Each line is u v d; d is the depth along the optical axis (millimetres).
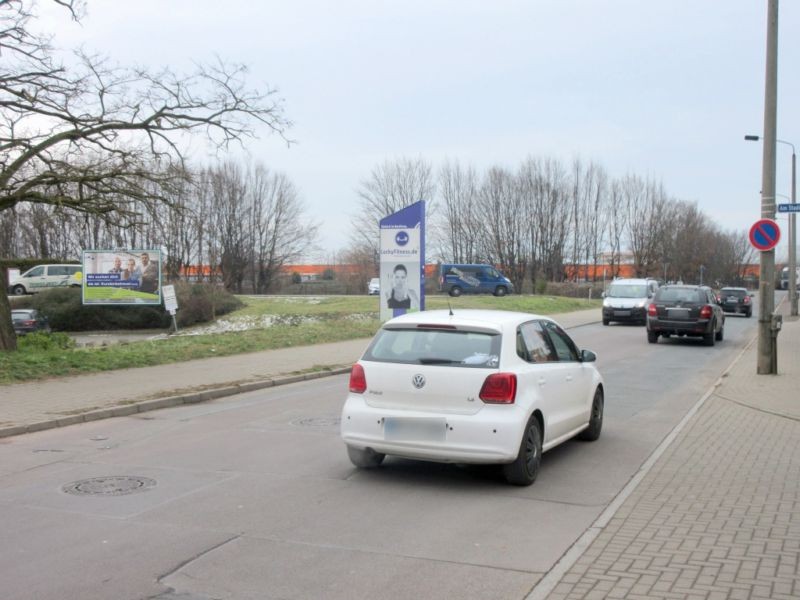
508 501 6379
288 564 4824
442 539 5352
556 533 5504
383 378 6965
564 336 8555
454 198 76812
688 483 6887
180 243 52531
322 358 18172
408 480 7059
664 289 23219
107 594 4328
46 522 5695
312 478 7113
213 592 4363
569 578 4535
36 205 18328
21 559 4895
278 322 37750
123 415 11023
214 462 7797
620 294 31375
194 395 12422
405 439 6754
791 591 4297
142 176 17062
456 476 7219
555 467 7664
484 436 6523
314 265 100875
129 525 5629
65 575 4613
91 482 6949
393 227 21609
